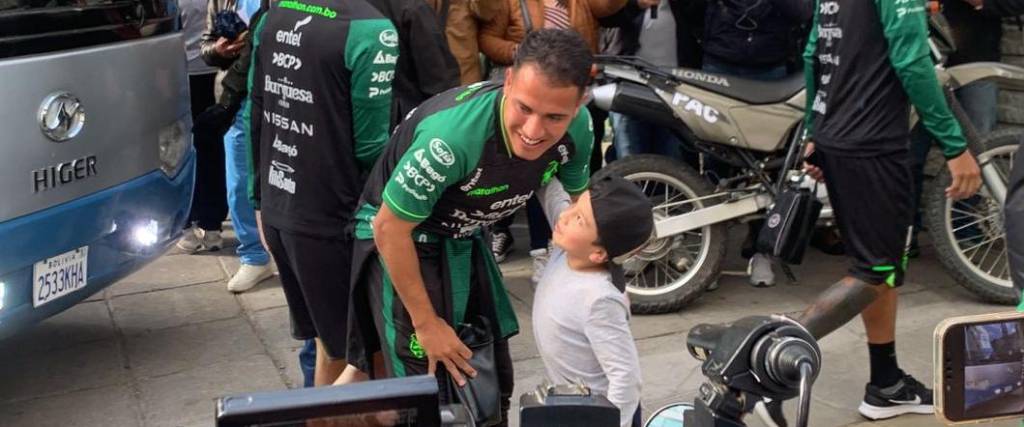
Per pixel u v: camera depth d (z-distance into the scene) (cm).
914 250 536
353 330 292
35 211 341
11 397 402
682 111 459
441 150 238
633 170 473
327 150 300
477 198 253
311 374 372
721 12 499
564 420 141
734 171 487
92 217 367
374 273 278
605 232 253
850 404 387
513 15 494
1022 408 151
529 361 429
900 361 419
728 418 154
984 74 453
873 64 346
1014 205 217
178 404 396
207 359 437
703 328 173
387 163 264
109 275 383
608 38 550
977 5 489
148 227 404
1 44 328
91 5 366
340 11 294
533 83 219
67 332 467
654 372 415
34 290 345
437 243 268
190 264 559
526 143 229
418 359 273
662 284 500
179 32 433
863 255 359
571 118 227
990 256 506
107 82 372
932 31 454
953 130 348
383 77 294
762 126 458
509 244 562
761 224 483
